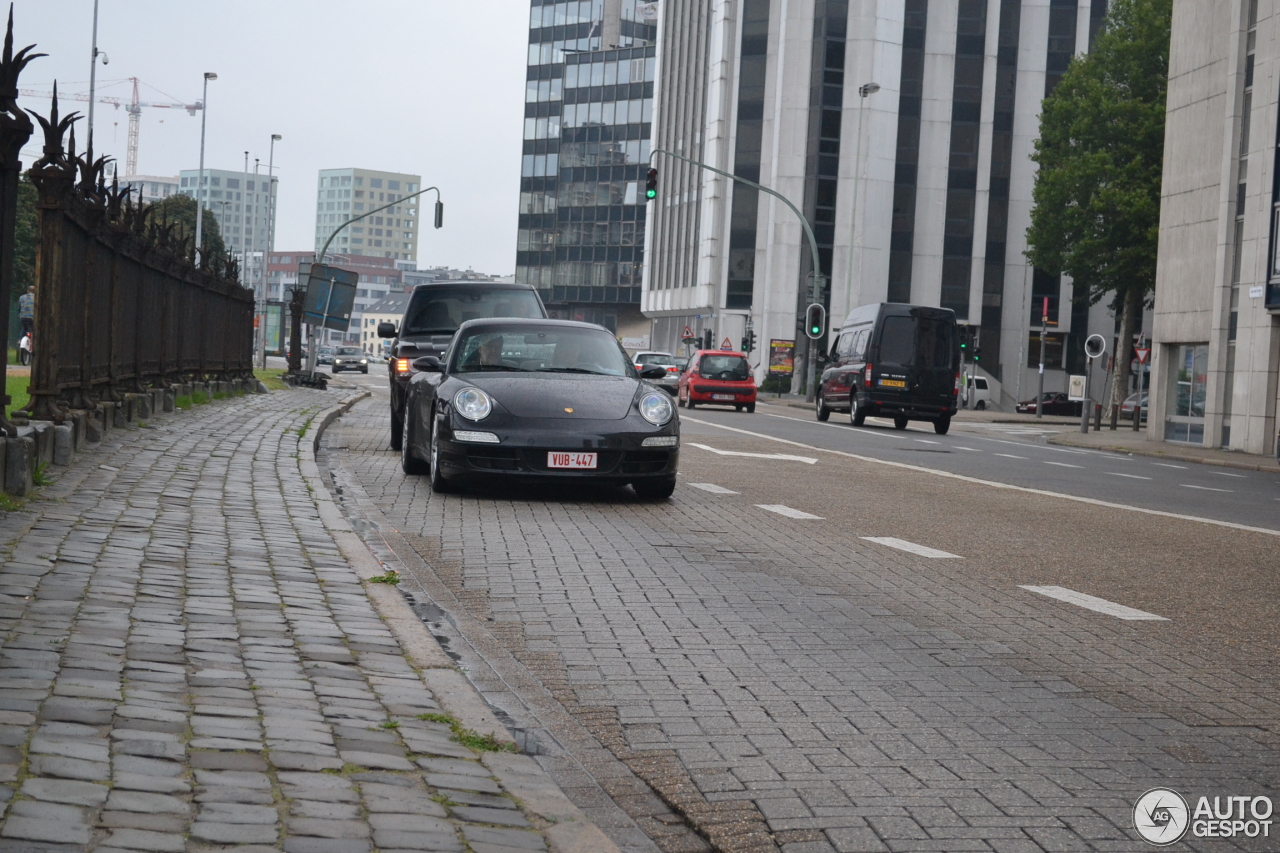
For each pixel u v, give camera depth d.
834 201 77.25
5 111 8.81
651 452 12.67
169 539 8.25
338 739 4.43
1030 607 7.96
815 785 4.45
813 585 8.48
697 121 94.06
